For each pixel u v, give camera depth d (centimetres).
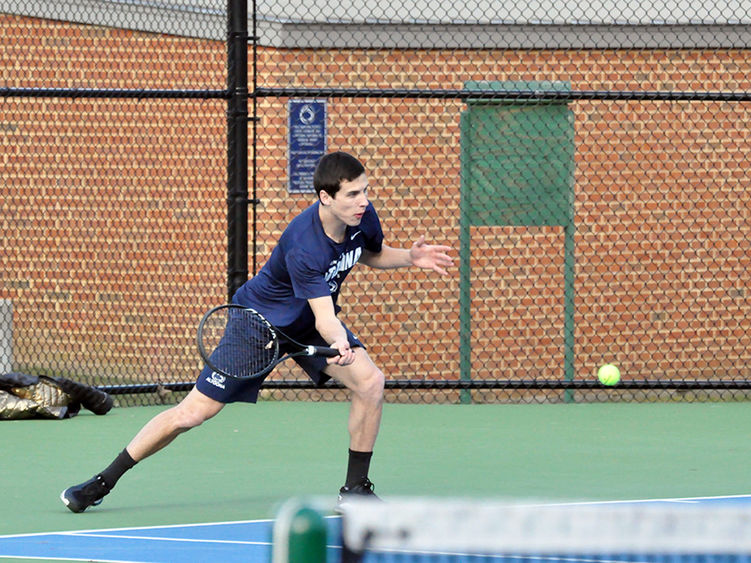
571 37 3350
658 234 3425
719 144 3434
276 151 3209
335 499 2000
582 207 3381
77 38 3531
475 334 3362
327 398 3225
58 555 1661
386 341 3309
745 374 3488
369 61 3266
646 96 2920
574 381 3006
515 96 2905
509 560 1415
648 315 3434
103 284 3538
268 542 1736
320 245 1800
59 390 2883
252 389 1875
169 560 1630
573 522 974
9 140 3638
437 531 949
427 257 1923
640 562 1345
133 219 3481
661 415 2986
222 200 3334
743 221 3459
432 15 3288
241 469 2309
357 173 1766
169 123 3422
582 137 3375
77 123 3550
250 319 1856
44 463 2373
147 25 3422
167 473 2270
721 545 953
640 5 3375
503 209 3344
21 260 3656
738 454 2481
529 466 2350
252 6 3041
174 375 3416
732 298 3475
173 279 3422
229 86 2956
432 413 2997
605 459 2425
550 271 3384
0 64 3625
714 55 3419
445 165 3309
